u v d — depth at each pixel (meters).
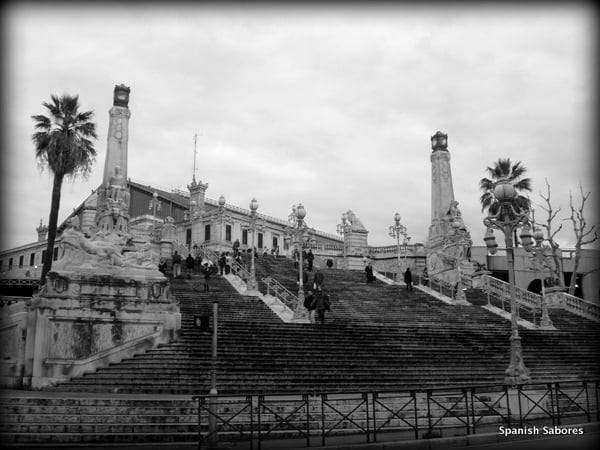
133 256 22.61
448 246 46.09
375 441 12.74
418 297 34.16
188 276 32.84
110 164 44.31
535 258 45.22
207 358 19.97
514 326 17.47
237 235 67.88
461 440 13.06
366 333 24.41
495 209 43.84
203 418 14.25
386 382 19.75
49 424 13.41
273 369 19.67
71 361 19.73
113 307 21.11
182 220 65.75
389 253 56.47
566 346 27.00
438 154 51.47
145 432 13.48
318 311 24.92
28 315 20.41
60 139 29.92
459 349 24.11
